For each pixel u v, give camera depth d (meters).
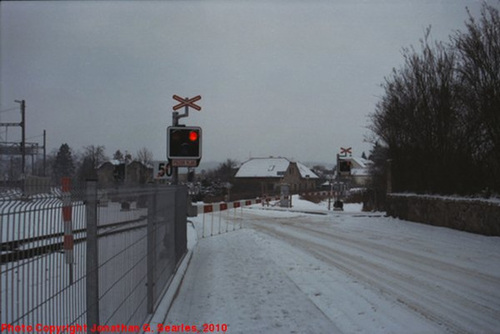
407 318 6.46
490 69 15.58
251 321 6.36
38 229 2.83
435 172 19.92
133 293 5.30
